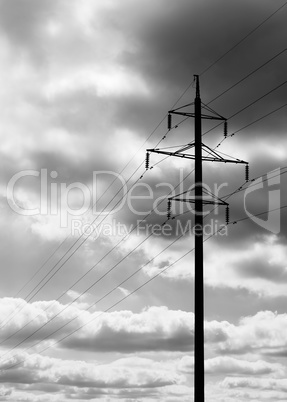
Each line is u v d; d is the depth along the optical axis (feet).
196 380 100.68
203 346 101.96
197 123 115.75
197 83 117.91
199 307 103.24
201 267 104.99
